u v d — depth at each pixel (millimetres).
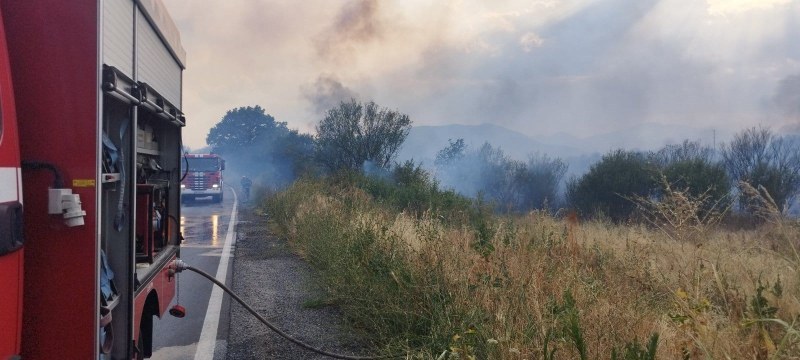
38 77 3189
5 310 2885
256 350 6742
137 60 4238
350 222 11219
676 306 4781
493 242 7250
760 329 3674
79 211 3158
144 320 5305
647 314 4984
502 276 6078
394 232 8812
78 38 3217
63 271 3207
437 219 10297
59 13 3207
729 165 19734
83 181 3213
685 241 6309
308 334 7219
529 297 5367
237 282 10383
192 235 17719
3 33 3025
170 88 6035
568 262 7086
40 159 3180
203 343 7012
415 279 6848
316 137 25500
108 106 3777
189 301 9086
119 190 3932
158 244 6012
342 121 24844
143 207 5176
